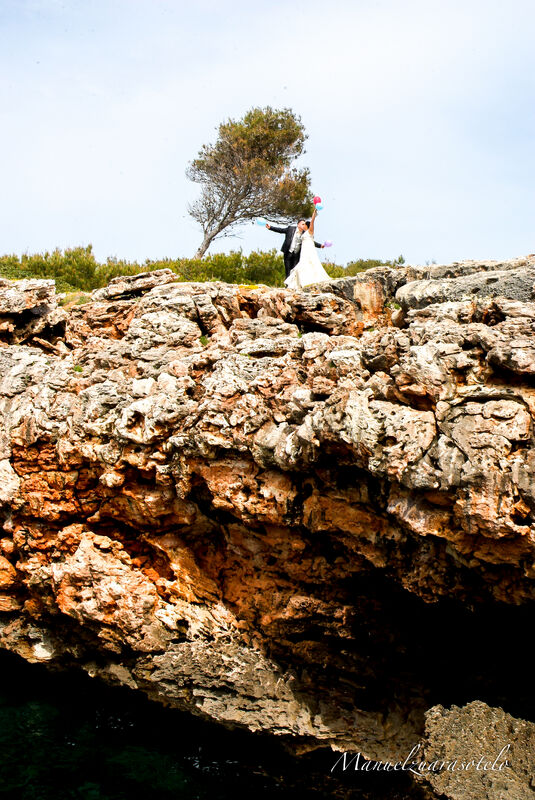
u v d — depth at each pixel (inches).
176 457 475.8
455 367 379.2
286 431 430.9
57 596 556.4
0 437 577.3
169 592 528.1
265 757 504.7
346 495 415.5
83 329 690.8
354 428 381.1
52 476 552.7
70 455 529.7
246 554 497.7
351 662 477.1
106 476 508.4
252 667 489.7
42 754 526.9
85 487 548.4
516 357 358.3
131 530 551.8
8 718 572.1
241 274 1008.2
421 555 402.6
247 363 476.1
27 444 556.7
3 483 568.7
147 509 508.1
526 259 529.3
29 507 565.6
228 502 458.9
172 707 533.6
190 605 521.3
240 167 1195.9
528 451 343.3
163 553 530.3
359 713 473.7
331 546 456.8
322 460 411.5
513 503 340.2
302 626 477.7
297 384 452.8
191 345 582.2
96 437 521.0
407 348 405.7
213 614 510.3
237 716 481.7
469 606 408.5
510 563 362.0
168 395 479.8
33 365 611.8
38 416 552.4
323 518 434.6
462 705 454.9
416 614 451.2
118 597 519.8
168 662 511.5
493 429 350.3
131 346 576.4
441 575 402.6
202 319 615.5
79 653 571.8
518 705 432.8
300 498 440.5
